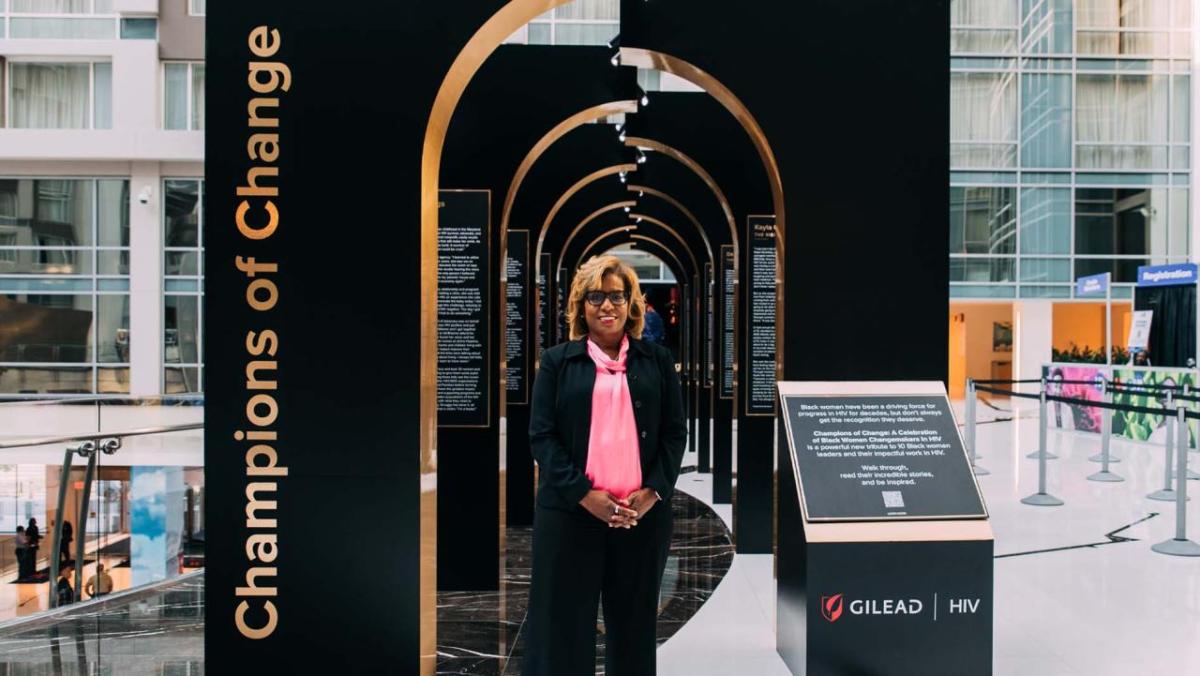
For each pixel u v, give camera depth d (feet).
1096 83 59.82
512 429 21.54
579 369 8.70
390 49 9.67
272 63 9.60
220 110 9.61
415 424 9.68
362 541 9.66
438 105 9.79
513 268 21.18
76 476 22.95
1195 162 57.77
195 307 54.70
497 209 15.60
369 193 9.66
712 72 11.87
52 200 54.03
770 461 18.53
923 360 11.99
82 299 54.65
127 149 52.60
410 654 9.67
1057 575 15.90
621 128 19.48
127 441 40.55
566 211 27.78
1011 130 60.08
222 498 9.64
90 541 30.63
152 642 12.41
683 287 45.03
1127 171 60.03
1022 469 28.71
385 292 9.68
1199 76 57.41
